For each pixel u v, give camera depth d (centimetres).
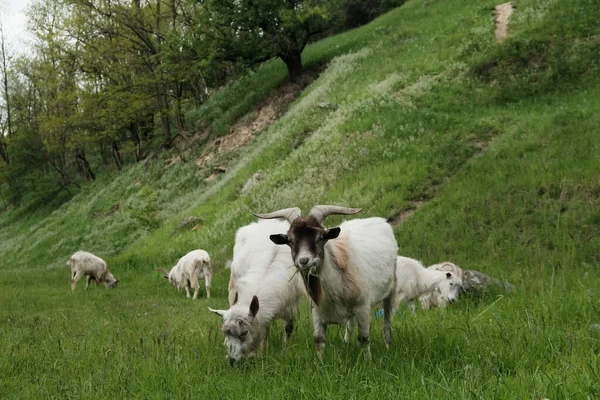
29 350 760
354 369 500
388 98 2205
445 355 547
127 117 3794
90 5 3631
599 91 1902
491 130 1852
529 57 2186
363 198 1697
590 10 2280
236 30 3131
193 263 1524
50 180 4850
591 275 1045
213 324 923
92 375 600
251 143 2995
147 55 3784
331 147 2062
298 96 3144
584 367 434
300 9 3077
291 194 1912
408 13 3459
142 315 1133
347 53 3238
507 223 1383
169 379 541
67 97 3862
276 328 740
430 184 1680
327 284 582
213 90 4384
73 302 1431
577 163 1499
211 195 2564
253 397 461
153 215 2836
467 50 2398
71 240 3269
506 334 575
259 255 750
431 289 1077
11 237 4388
